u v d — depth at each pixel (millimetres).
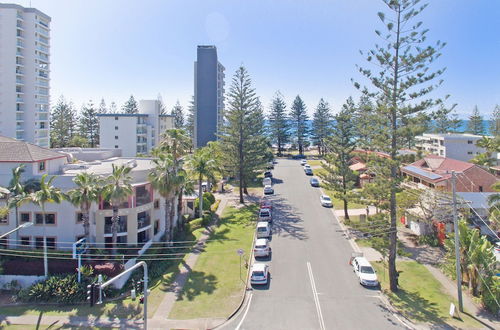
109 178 30484
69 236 32344
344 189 42812
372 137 27953
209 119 87938
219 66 97000
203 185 57438
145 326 19438
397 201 36281
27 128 78750
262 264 28797
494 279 23969
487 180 40594
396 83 26812
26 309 25531
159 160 34906
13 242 32219
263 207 46000
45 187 28562
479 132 99375
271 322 22375
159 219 38594
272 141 102938
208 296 25781
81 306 25609
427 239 35094
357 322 22188
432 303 24312
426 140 77125
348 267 30359
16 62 75875
